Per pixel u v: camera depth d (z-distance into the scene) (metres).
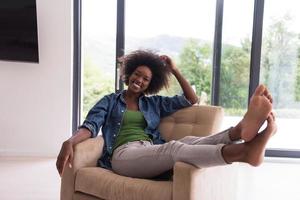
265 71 3.26
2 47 2.96
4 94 3.10
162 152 1.46
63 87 3.12
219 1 3.16
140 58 1.97
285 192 2.35
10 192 2.19
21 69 3.09
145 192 1.34
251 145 1.22
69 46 3.09
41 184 2.36
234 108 3.29
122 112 1.81
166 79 2.02
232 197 1.67
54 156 3.15
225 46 3.23
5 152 3.15
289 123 3.30
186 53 3.27
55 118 3.15
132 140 1.73
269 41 3.22
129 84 1.91
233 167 1.64
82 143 1.59
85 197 1.51
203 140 1.43
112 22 3.22
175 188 1.28
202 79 3.28
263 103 1.24
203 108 1.84
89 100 3.33
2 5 2.88
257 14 3.12
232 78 3.27
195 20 3.23
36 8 2.95
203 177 1.32
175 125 1.87
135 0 3.20
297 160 3.19
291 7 3.17
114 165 1.64
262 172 2.82
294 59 3.23
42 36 3.06
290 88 3.27
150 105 1.90
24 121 3.14
